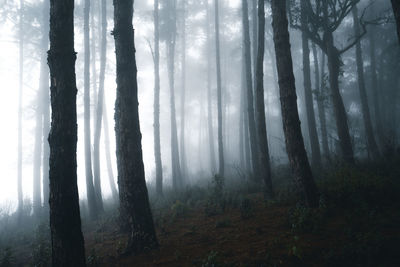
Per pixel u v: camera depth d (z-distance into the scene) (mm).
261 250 4844
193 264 4754
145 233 5828
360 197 6508
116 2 6527
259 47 10258
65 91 4578
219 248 5293
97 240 7438
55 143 4453
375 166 10211
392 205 6098
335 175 8430
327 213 6051
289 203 7641
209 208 8219
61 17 4688
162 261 5105
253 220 6754
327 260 4070
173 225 7594
